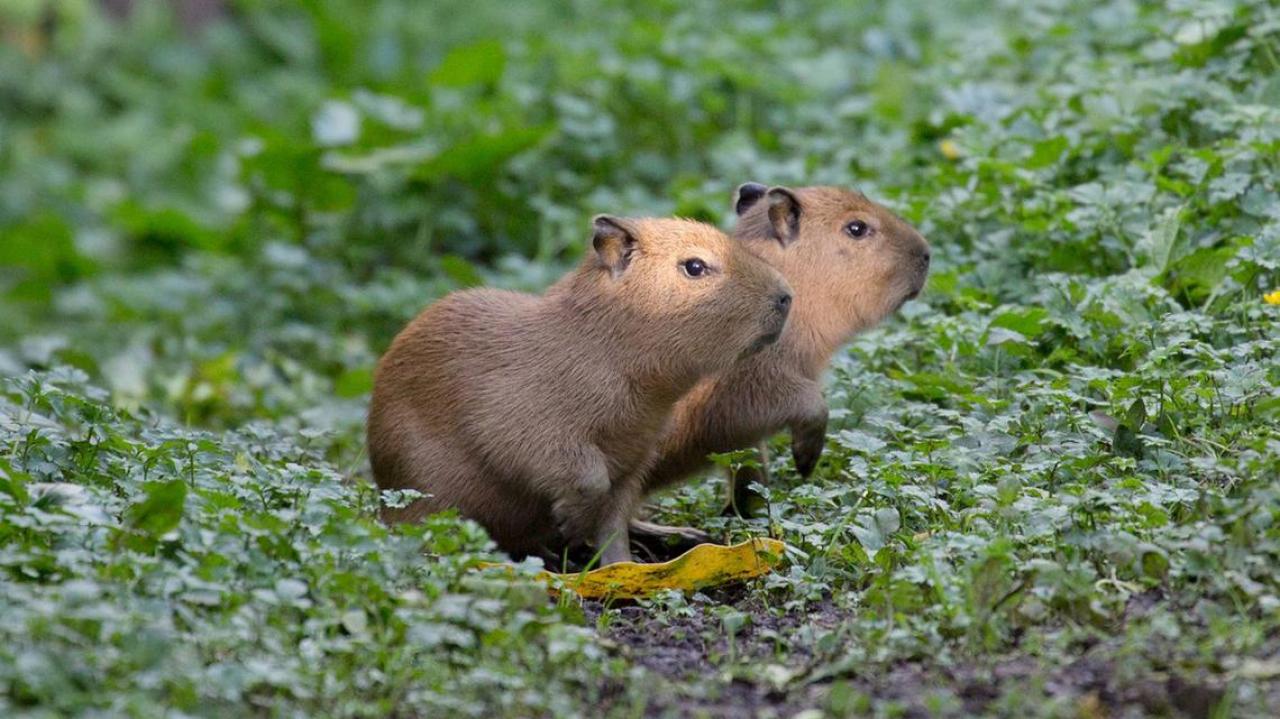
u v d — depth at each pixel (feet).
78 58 100.48
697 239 33.99
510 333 34.17
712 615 29.68
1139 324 36.65
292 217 66.03
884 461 33.73
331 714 23.97
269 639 25.12
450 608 25.82
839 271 37.37
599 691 25.82
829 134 59.82
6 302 74.59
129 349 61.57
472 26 91.04
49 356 55.42
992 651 25.96
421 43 92.17
